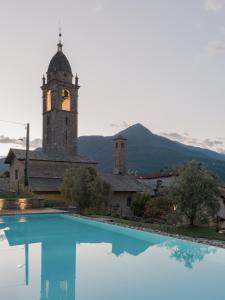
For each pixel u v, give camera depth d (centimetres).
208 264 1130
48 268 1051
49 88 6166
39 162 4512
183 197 2962
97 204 3275
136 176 6312
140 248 1395
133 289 872
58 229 1862
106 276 985
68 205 2955
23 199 2561
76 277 970
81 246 1423
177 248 1407
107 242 1522
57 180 4441
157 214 3762
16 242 1492
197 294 840
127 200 4806
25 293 815
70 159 4862
